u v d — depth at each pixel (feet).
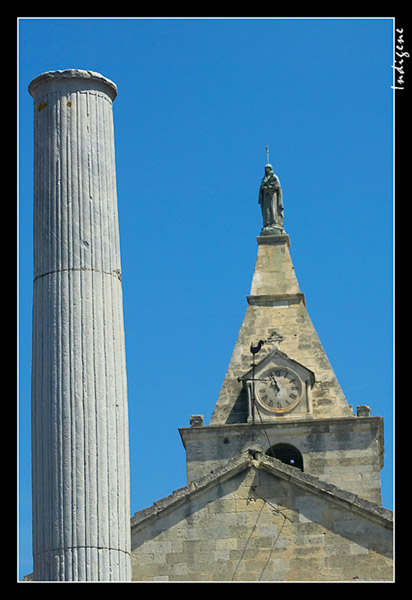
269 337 261.85
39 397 122.42
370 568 173.27
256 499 177.68
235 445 248.32
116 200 128.88
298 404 250.98
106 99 129.90
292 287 266.57
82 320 123.54
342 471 245.65
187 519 178.09
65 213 125.90
